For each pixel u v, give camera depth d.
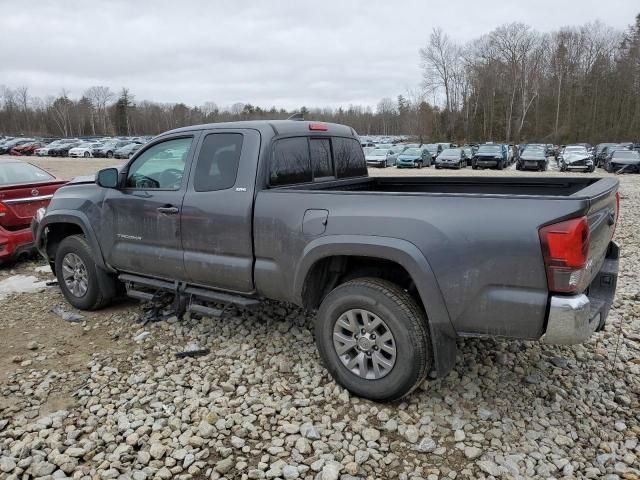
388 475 2.73
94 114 111.38
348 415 3.25
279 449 2.92
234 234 3.84
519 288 2.83
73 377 3.87
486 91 76.88
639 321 4.73
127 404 3.43
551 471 2.73
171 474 2.76
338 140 4.75
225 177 3.94
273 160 3.89
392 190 5.11
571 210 2.69
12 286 6.25
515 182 4.46
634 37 76.50
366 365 3.35
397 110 115.31
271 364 3.92
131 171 4.66
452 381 3.62
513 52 76.88
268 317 4.82
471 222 2.92
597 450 2.92
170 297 5.38
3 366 4.07
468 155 35.38
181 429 3.14
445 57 78.50
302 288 3.56
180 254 4.23
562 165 28.48
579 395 3.46
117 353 4.24
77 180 5.52
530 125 77.25
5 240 6.81
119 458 2.88
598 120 73.19
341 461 2.83
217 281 4.07
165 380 3.74
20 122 111.19
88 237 4.92
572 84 76.69
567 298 2.74
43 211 6.00
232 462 2.82
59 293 5.90
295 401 3.40
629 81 71.56
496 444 2.95
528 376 3.69
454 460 2.84
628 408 3.33
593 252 3.03
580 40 78.62
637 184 20.12
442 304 3.02
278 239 3.63
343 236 3.29
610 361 3.95
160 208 4.27
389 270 3.54
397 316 3.14
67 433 3.13
